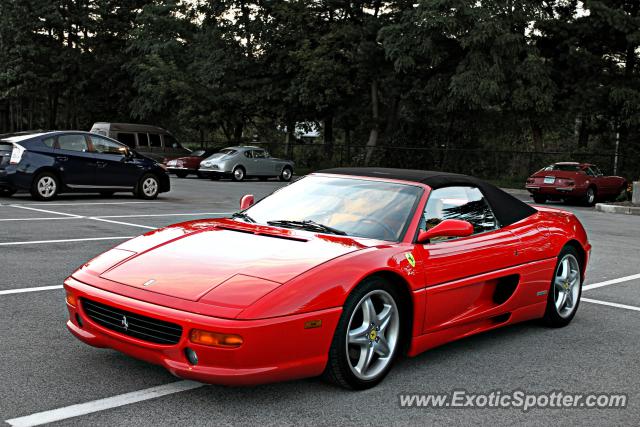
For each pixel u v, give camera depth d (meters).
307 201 4.90
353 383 3.83
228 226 4.59
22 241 8.77
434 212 4.66
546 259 5.37
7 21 41.31
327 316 3.58
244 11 36.56
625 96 27.53
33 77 41.06
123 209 13.34
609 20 27.12
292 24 34.22
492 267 4.79
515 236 5.13
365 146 34.78
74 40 43.03
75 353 4.35
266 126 44.41
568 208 20.11
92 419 3.31
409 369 4.36
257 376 3.38
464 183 5.10
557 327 5.68
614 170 28.67
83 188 14.77
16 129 54.00
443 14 27.47
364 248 4.05
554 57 30.78
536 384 4.16
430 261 4.30
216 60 35.91
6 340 4.58
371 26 32.25
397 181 4.89
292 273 3.64
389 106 36.62
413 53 29.17
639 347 5.11
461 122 35.84
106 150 15.16
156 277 3.74
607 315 6.15
